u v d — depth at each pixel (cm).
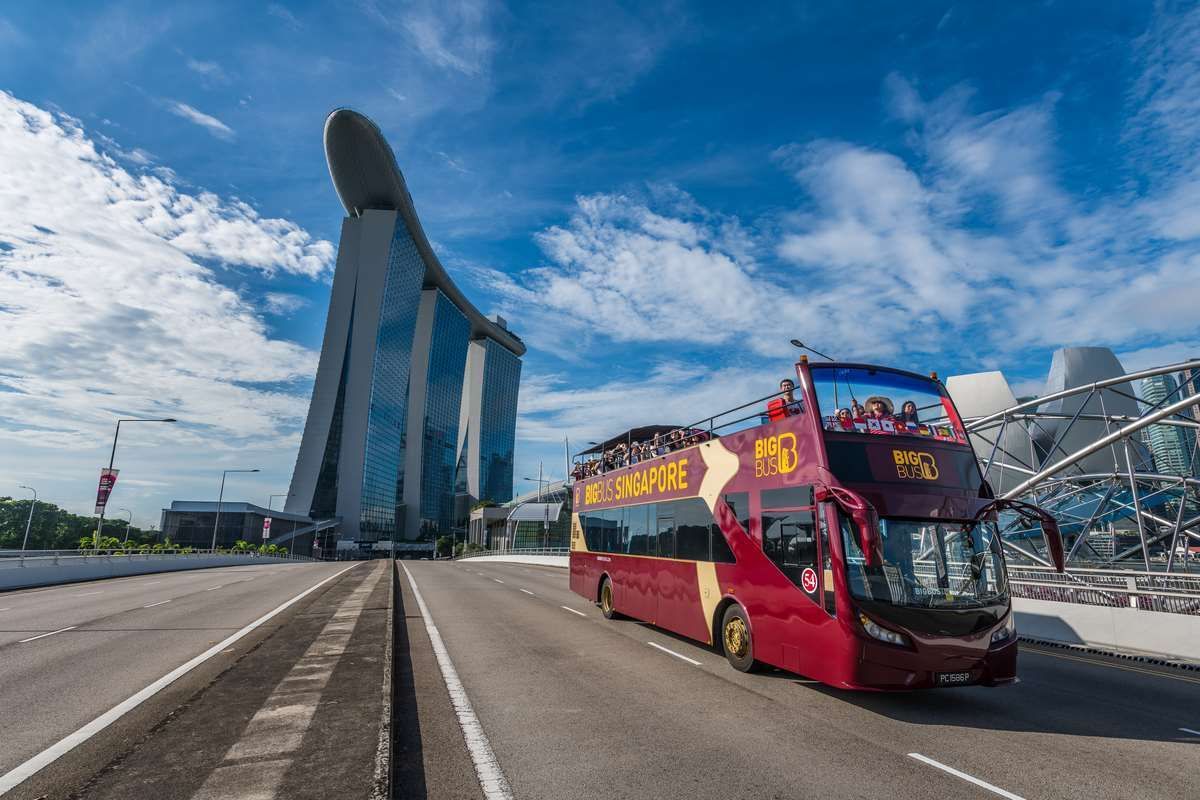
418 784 517
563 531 8225
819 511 815
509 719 702
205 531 10056
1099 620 1312
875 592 751
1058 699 848
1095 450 3197
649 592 1332
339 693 724
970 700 834
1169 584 1299
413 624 1466
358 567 4725
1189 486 4325
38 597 2152
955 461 877
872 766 578
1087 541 4647
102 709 707
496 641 1229
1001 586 796
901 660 727
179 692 781
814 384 893
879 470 828
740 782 533
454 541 16975
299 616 1473
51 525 9794
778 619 882
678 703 785
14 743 589
